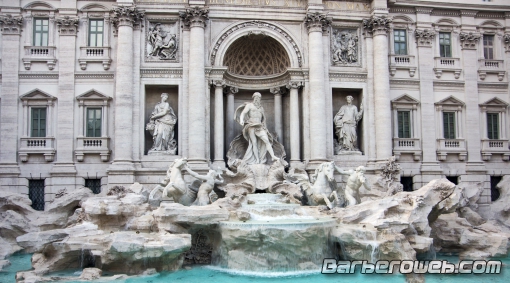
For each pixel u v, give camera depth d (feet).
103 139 112.88
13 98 113.19
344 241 80.18
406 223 81.56
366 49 122.42
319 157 113.39
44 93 113.70
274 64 124.88
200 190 95.50
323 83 116.57
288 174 107.76
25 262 85.20
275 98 123.24
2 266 79.82
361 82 121.60
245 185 103.65
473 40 131.64
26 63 114.01
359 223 84.17
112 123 114.52
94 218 83.10
